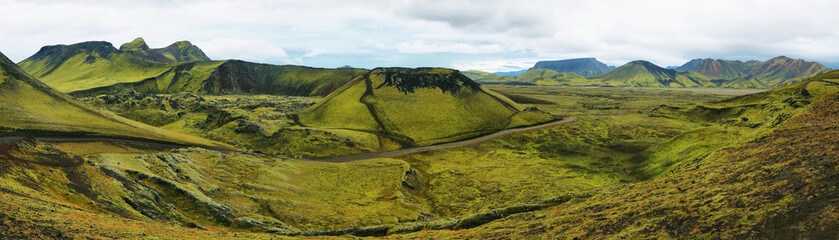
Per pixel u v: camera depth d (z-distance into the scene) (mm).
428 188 121812
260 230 63719
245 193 87562
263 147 176750
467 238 46031
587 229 40438
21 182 50906
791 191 35781
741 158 59406
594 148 178250
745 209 35000
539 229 44344
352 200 95750
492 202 102062
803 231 28953
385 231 59094
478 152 174125
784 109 150500
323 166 129625
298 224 75250
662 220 37594
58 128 112375
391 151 174375
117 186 63406
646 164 137875
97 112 146750
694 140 138500
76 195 53906
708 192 42438
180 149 114062
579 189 111438
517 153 174000
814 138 56250
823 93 153750
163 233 42844
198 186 82688
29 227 34094
